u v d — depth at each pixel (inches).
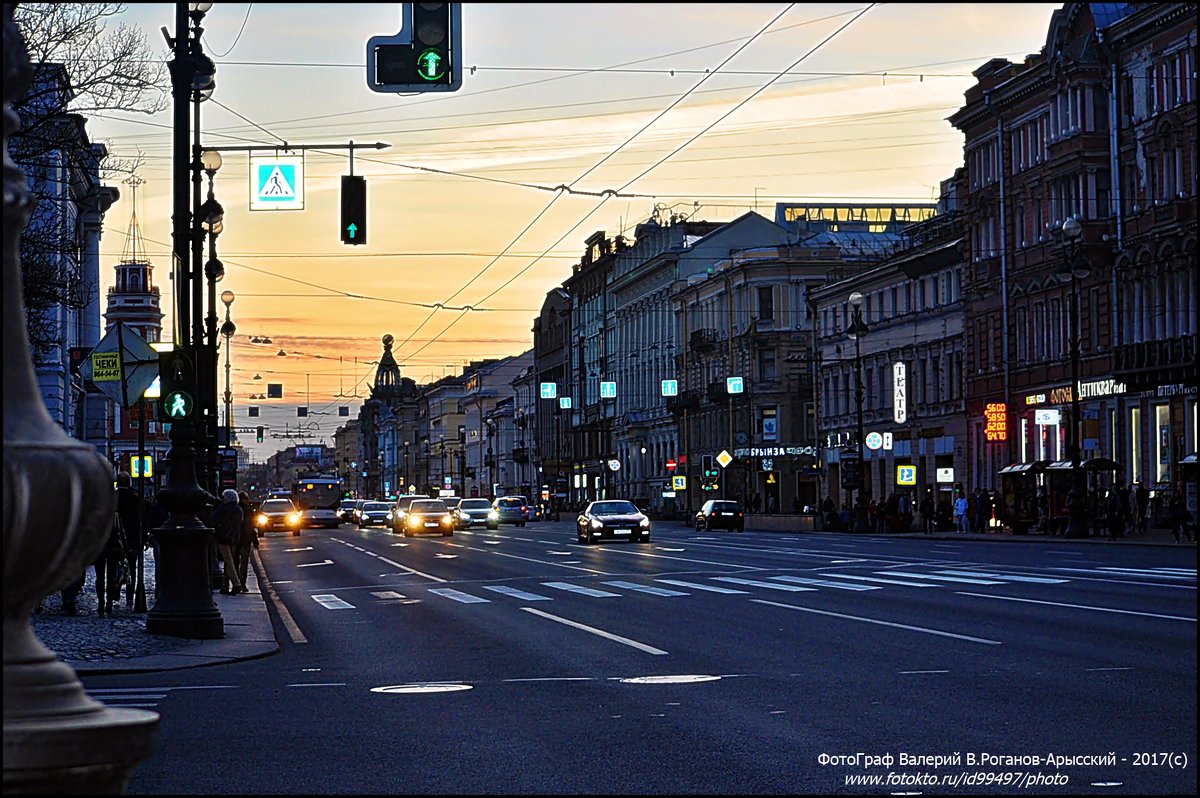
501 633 923.4
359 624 1037.8
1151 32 2593.5
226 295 2827.3
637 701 597.3
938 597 1108.5
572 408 6235.2
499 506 4448.8
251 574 1788.9
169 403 946.1
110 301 4574.3
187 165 1092.5
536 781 431.8
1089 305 2797.7
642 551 2177.7
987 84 3213.6
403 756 479.5
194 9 1125.7
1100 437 2736.2
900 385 3599.9
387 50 821.2
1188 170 2507.4
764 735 504.7
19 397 206.5
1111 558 1697.8
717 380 4758.9
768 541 2578.7
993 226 3174.2
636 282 5585.6
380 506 5093.5
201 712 587.8
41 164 1259.2
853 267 4357.8
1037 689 596.1
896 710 551.8
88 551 210.8
